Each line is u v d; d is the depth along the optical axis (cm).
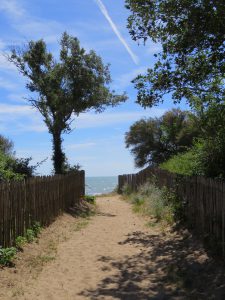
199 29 898
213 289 727
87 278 837
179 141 4334
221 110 1140
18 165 1638
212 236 978
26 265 881
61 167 2353
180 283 781
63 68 2248
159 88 1055
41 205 1304
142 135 5050
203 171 1226
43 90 2250
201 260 888
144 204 1995
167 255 992
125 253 1055
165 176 1850
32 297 709
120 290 762
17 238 1007
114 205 2508
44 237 1184
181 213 1290
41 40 2278
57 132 2342
